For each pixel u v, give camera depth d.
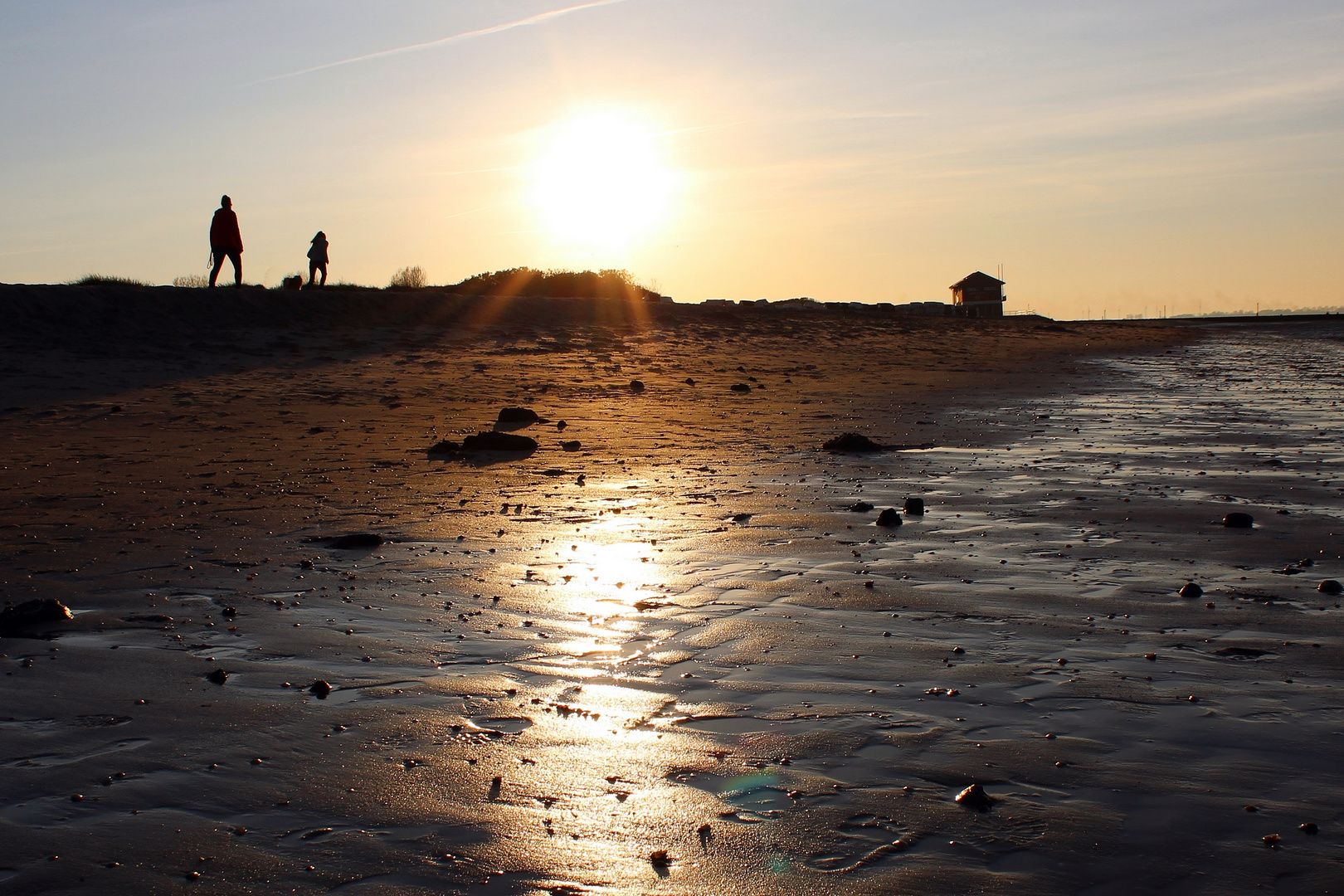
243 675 4.66
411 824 3.30
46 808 3.37
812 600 5.92
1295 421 15.06
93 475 9.99
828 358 26.08
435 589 6.14
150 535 7.50
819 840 3.20
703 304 44.75
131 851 3.10
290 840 3.19
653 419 15.28
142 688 4.48
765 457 11.67
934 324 38.22
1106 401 18.05
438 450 11.79
